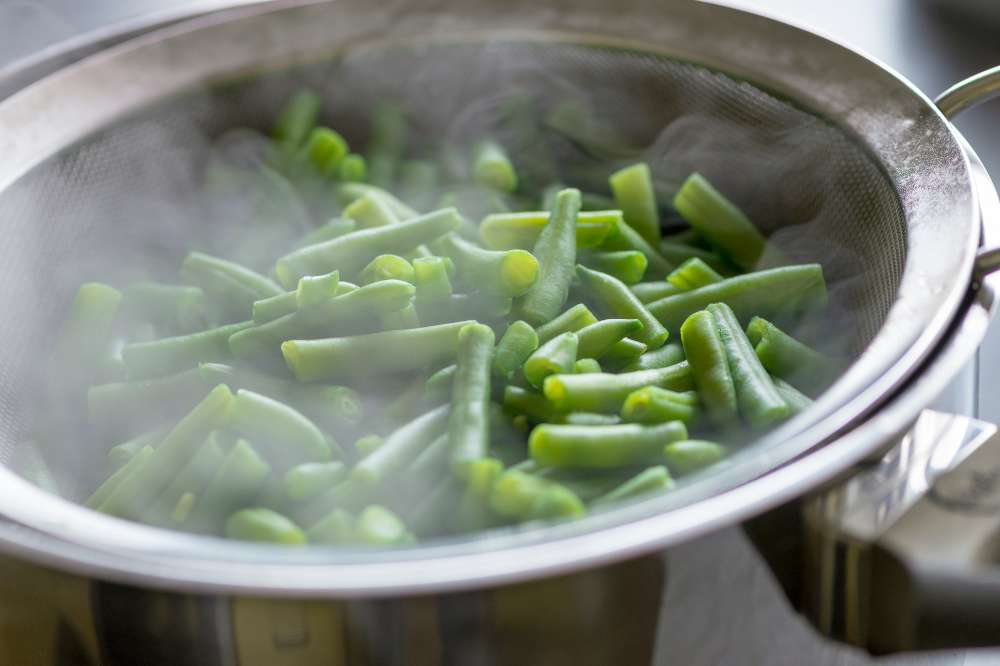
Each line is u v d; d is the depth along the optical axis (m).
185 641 0.34
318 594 0.33
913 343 0.36
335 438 0.41
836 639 0.35
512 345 0.41
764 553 0.34
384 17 0.50
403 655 0.33
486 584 0.33
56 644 0.35
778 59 0.46
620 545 0.33
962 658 0.40
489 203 0.50
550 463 0.38
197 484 0.39
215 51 0.49
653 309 0.44
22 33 0.62
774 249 0.47
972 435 0.36
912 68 0.61
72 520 0.34
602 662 0.34
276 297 0.43
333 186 0.51
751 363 0.41
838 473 0.34
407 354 0.41
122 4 0.66
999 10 0.64
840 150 0.44
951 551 0.34
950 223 0.39
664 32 0.48
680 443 0.38
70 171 0.47
